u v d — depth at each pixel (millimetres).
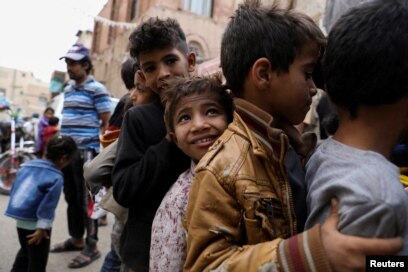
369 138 751
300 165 953
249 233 779
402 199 650
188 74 1522
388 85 697
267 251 702
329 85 781
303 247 664
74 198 3533
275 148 856
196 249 801
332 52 762
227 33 953
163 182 1261
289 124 951
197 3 12844
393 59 687
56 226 4438
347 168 717
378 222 632
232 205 802
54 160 2740
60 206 5516
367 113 746
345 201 668
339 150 772
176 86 1166
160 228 1110
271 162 845
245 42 892
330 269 638
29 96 46594
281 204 825
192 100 1096
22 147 7371
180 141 1118
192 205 859
